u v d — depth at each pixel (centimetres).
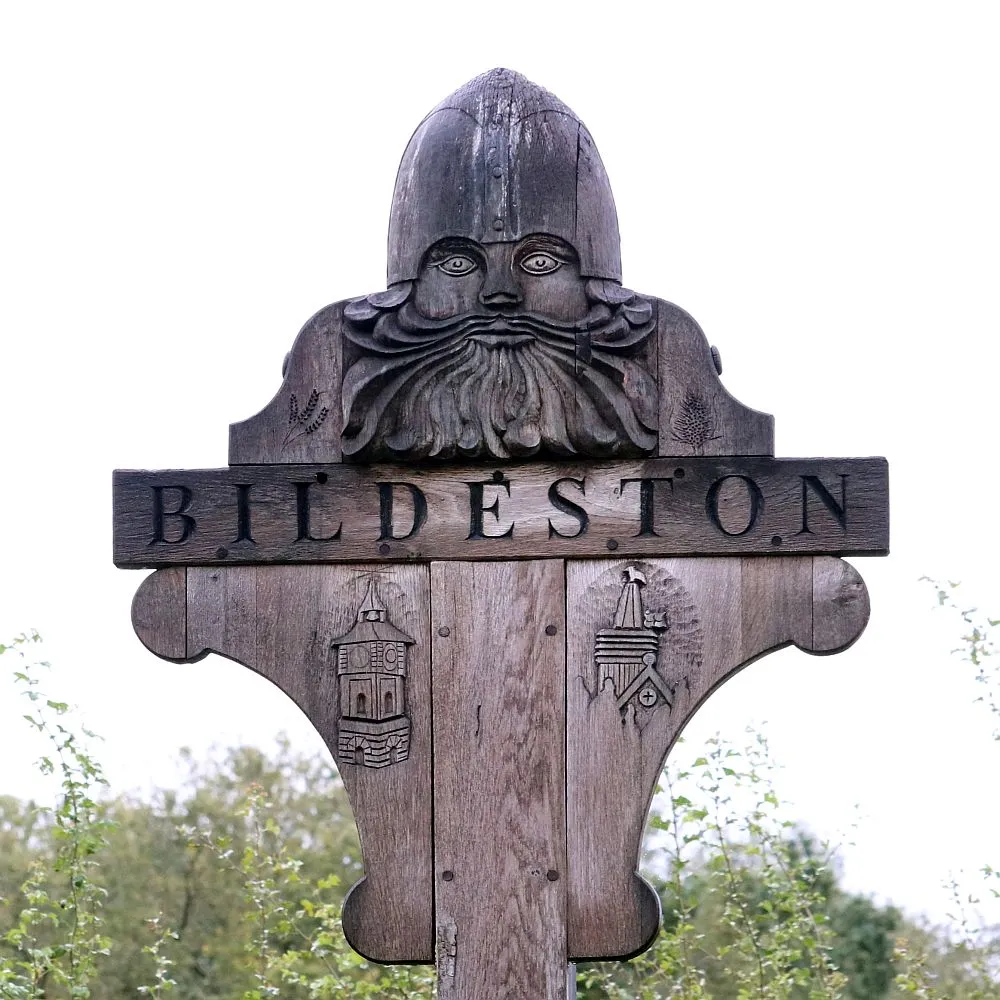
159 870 1736
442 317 650
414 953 637
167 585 653
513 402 644
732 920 1020
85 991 882
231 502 652
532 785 639
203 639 651
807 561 640
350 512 650
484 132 658
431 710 643
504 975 634
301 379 653
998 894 977
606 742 639
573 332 645
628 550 643
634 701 639
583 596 643
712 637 640
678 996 990
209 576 653
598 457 645
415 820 640
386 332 648
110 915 1664
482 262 651
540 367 645
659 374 646
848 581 638
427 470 650
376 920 638
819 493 640
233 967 1623
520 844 638
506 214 652
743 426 643
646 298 650
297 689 648
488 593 645
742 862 1177
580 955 634
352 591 649
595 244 653
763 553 639
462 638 645
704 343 646
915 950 1083
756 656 639
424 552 646
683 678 639
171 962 1041
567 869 636
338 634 648
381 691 644
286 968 997
